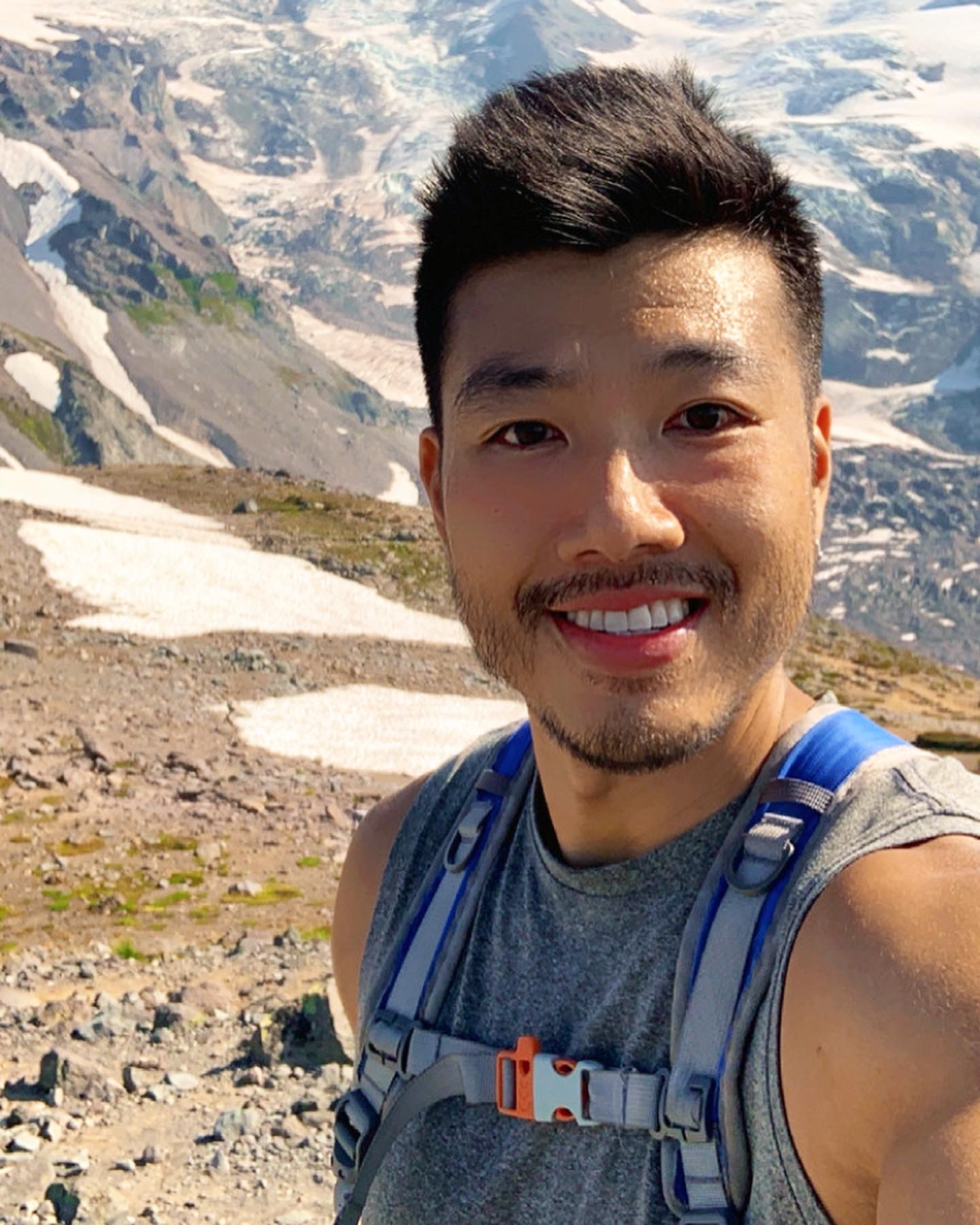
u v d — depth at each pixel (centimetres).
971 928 36
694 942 43
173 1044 271
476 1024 50
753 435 45
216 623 1241
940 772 43
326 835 540
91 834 518
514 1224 45
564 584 44
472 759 58
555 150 45
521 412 45
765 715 47
